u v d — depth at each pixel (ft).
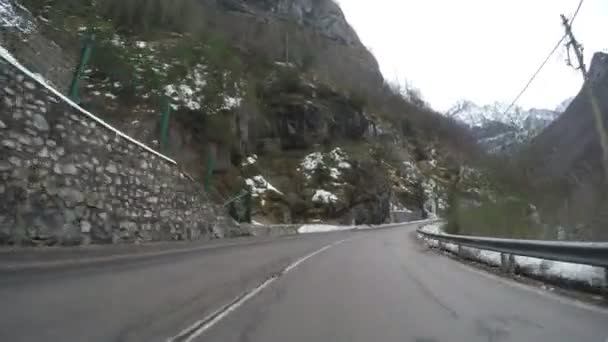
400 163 283.79
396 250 58.59
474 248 46.06
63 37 62.54
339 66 307.78
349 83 275.80
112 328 13.69
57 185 29.12
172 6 147.74
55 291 17.88
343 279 28.22
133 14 124.36
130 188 38.63
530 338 14.65
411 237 105.29
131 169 39.11
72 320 14.07
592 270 25.41
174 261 32.07
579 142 81.51
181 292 20.54
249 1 286.66
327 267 35.12
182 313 16.71
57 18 68.85
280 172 146.51
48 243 27.63
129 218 37.93
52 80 44.80
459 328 15.83
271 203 120.37
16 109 26.61
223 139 99.19
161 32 129.08
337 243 71.20
